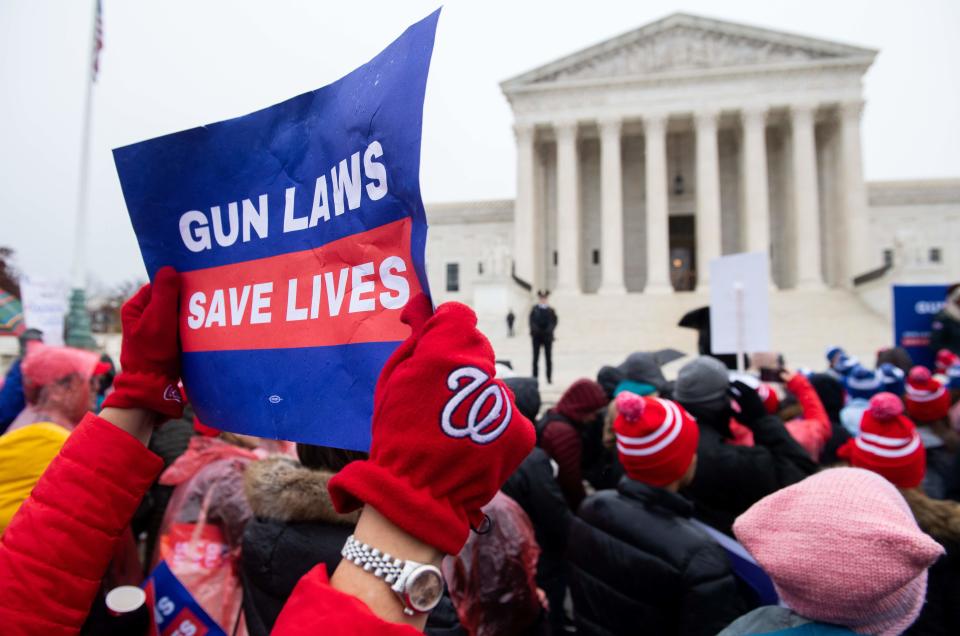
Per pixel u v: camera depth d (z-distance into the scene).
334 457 2.15
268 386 1.52
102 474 1.49
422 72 1.16
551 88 42.03
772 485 3.47
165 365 1.64
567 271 41.12
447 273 47.62
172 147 1.61
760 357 7.88
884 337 28.19
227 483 2.85
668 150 46.03
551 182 46.44
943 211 43.66
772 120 42.56
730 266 6.84
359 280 1.34
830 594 1.81
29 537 1.43
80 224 14.09
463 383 1.07
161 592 2.73
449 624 2.42
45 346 3.68
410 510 1.02
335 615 0.98
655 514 3.03
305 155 1.44
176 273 1.67
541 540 4.33
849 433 5.54
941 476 4.75
